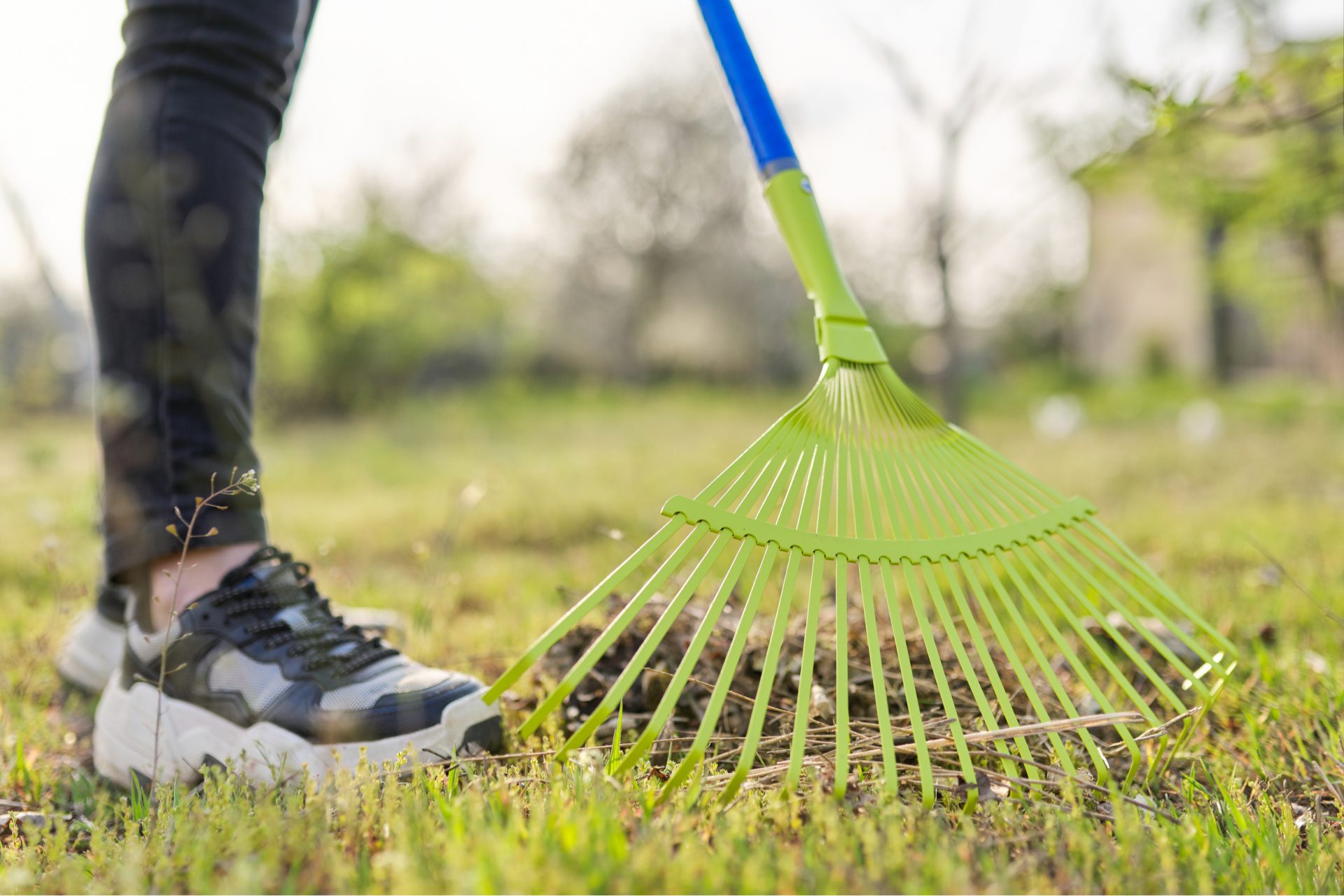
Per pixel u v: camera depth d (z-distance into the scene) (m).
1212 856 1.25
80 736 1.58
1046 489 1.51
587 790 1.28
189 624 1.41
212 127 1.42
